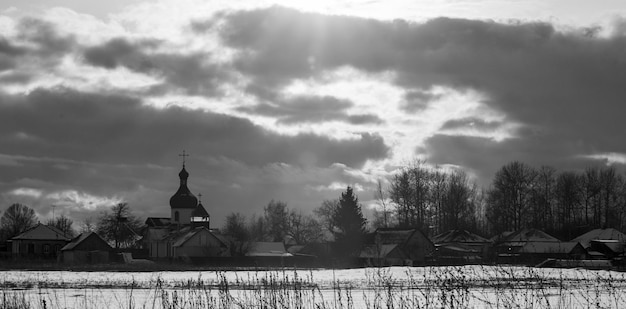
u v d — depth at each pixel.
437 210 159.00
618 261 87.25
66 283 67.06
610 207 163.25
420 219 155.38
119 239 197.38
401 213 156.00
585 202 165.50
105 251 151.62
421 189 156.62
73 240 156.38
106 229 197.00
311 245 161.50
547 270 68.50
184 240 151.25
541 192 165.75
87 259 149.50
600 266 82.38
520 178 161.88
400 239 132.62
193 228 160.75
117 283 66.94
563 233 158.88
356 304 38.28
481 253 124.44
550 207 165.75
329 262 130.50
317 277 69.50
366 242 137.88
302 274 75.69
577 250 122.19
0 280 72.06
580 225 163.50
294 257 136.00
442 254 122.56
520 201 161.25
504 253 116.38
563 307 35.69
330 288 53.62
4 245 187.62
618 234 136.00
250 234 184.75
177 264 131.88
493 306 35.25
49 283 66.75
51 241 170.12
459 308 33.28
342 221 143.25
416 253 131.25
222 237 156.88
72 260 149.12
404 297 36.25
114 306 40.78
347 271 77.94
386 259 119.56
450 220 158.25
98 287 58.84
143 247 182.88
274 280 37.16
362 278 67.06
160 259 152.00
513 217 161.00
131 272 95.25
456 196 158.62
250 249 161.38
